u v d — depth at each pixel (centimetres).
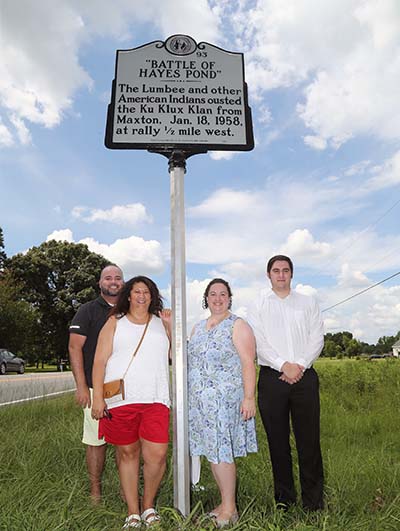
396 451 566
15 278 4203
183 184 395
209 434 357
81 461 511
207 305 397
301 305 407
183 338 367
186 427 358
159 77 405
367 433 679
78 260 4491
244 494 422
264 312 405
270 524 308
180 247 383
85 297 4331
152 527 322
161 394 362
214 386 365
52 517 331
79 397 430
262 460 513
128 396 354
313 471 385
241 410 369
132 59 406
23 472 439
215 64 412
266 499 405
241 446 369
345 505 379
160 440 354
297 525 319
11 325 3541
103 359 366
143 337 365
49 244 4538
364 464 478
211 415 359
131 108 399
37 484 405
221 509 350
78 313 446
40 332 4334
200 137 400
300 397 388
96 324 444
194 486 426
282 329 400
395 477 428
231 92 410
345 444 605
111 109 398
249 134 406
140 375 357
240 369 374
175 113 402
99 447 425
